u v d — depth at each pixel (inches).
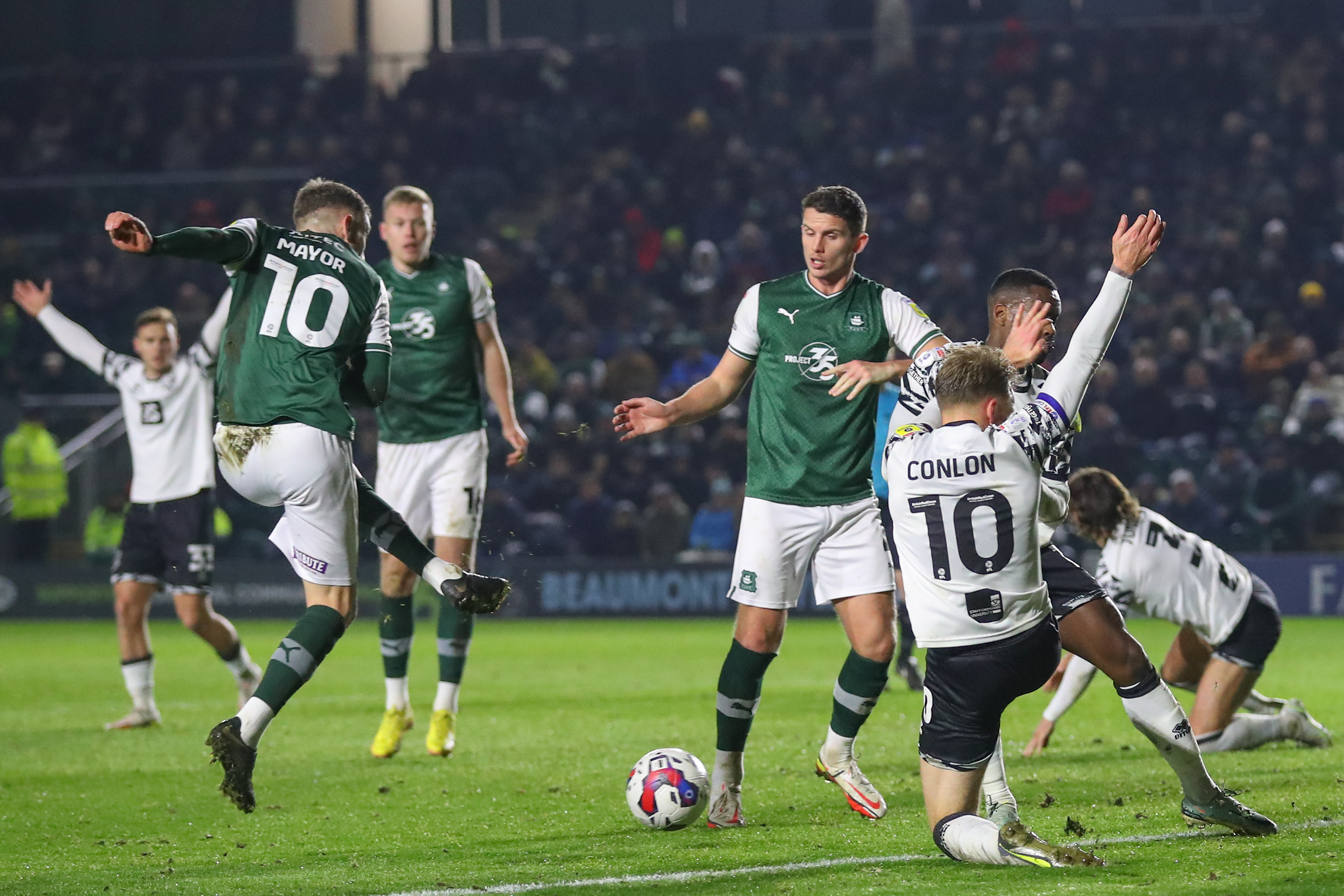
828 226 502.9
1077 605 463.2
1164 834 457.1
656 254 2202.3
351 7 2817.4
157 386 818.8
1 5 2706.7
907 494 422.9
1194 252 2085.4
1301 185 2144.4
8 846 481.4
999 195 2165.4
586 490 1766.7
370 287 529.3
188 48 2682.1
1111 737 716.0
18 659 1282.0
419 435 714.8
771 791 568.1
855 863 424.8
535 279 2172.7
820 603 518.9
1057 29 2504.9
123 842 487.8
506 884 406.9
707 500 1784.0
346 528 505.4
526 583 1733.5
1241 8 2541.8
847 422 506.9
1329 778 570.3
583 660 1222.3
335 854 460.8
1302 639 1328.7
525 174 2453.2
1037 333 438.0
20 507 1795.0
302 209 542.6
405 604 684.1
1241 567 648.4
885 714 818.2
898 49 2479.1
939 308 2010.3
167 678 1105.4
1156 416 1765.5
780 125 2393.0
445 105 2527.1
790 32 2687.0
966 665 415.2
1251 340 1879.9
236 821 525.3
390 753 679.7
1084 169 2240.4
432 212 718.5
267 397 499.8
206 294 2219.5
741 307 523.8
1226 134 2253.9
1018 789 558.9
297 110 2561.5
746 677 499.5
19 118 2596.0
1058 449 424.5
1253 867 401.4
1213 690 641.0
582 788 589.0
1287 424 1750.7
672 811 486.3
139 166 2511.1
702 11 2719.0
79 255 2297.0
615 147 2466.8
